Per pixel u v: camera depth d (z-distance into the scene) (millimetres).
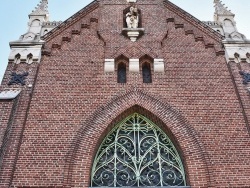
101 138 16953
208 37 21297
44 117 17172
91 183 15703
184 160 16125
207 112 17656
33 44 20125
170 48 20844
